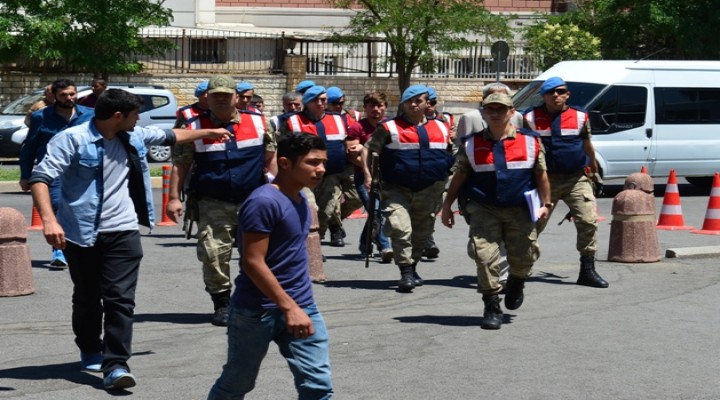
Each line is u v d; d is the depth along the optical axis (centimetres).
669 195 1612
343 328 897
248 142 891
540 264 1250
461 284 1120
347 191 1332
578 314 957
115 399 684
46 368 761
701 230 1569
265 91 3259
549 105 1076
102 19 2836
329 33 3534
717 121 2134
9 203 1834
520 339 859
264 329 543
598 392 708
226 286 909
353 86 3309
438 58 3331
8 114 2555
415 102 1050
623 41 3362
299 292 546
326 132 1251
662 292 1066
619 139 2067
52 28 2780
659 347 834
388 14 3117
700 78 2127
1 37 2755
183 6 3434
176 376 740
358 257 1301
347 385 719
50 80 2972
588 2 3425
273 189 543
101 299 743
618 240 1245
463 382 729
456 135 1227
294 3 3688
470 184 884
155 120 2625
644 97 2086
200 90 1123
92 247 711
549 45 3288
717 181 1570
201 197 895
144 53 3025
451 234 1527
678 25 3219
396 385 720
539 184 893
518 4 3866
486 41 3247
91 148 704
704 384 730
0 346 830
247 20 3656
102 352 755
